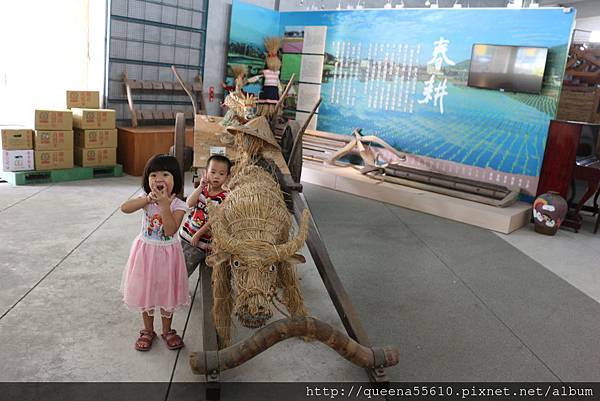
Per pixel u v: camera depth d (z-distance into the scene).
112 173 6.80
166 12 7.59
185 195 6.03
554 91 6.60
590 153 6.70
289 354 2.93
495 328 3.50
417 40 7.64
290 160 4.94
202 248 3.27
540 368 3.02
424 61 7.61
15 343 2.75
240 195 2.81
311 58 8.81
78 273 3.68
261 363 2.81
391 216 6.32
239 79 5.52
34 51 6.84
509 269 4.75
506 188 6.77
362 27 8.19
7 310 3.08
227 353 2.40
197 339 2.98
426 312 3.66
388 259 4.74
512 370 2.97
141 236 2.72
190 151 5.81
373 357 2.57
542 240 5.85
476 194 6.68
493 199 6.52
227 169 3.27
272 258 2.38
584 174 6.15
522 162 6.89
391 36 7.89
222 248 2.43
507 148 7.00
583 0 9.95
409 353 3.06
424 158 7.74
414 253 4.98
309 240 3.36
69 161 6.36
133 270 2.70
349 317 2.88
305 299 3.69
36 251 4.01
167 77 7.86
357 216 6.19
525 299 4.06
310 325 2.39
